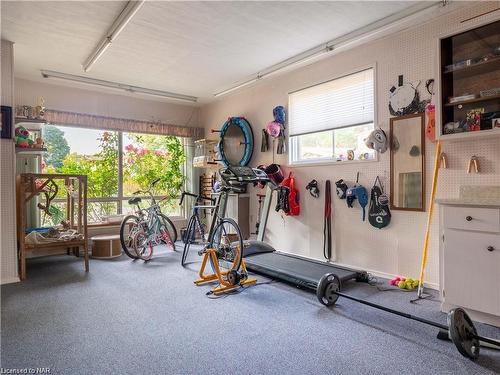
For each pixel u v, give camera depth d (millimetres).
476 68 2869
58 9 3094
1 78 3684
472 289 2453
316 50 4059
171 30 3555
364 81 3949
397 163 3584
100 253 4812
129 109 6012
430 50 3305
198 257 4852
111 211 5895
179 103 6582
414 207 3441
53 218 5277
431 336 2305
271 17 3291
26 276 3869
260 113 5414
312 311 2777
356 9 3145
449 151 3152
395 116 3596
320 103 4461
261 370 1901
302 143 4824
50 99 5219
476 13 2980
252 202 5562
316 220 4484
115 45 3926
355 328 2443
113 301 3021
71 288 3404
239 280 3332
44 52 4109
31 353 2096
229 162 5625
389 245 3674
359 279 3521
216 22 3385
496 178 2859
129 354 2084
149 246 4891
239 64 4562
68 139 5488
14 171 3740
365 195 3871
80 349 2146
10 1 2945
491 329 2355
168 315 2701
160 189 6457
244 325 2506
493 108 2828
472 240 2445
